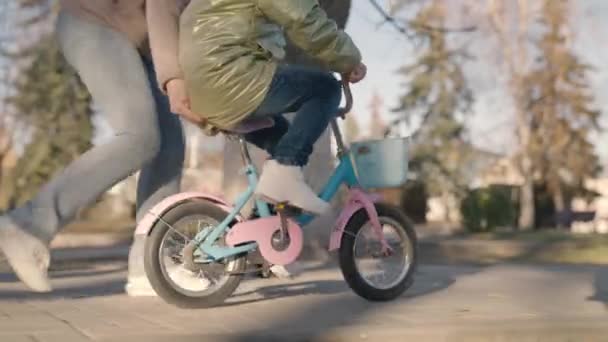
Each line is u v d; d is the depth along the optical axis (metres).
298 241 5.04
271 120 4.80
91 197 5.05
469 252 15.55
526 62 28.11
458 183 35.41
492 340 4.14
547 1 25.55
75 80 19.30
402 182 5.25
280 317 4.61
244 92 4.49
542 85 29.59
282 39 4.70
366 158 5.25
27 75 19.14
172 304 4.87
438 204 41.09
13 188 23.70
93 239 20.28
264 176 4.77
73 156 21.95
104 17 5.17
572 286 6.37
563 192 36.94
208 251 4.86
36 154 22.44
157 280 4.81
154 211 4.86
